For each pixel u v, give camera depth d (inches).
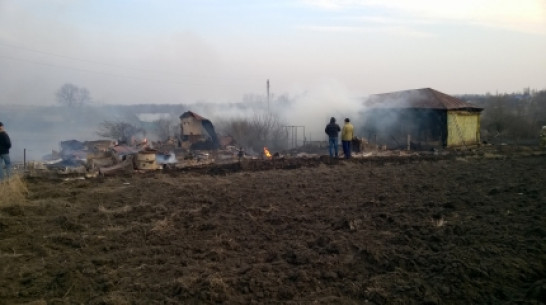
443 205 378.6
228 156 966.4
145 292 209.5
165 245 287.1
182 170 674.8
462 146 1160.2
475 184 498.9
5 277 230.4
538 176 548.1
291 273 227.9
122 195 456.4
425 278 218.7
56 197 450.3
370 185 506.6
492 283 209.0
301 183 524.4
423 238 285.6
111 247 282.5
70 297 205.9
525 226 302.0
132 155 721.0
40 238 303.0
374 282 213.9
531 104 2133.4
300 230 314.2
